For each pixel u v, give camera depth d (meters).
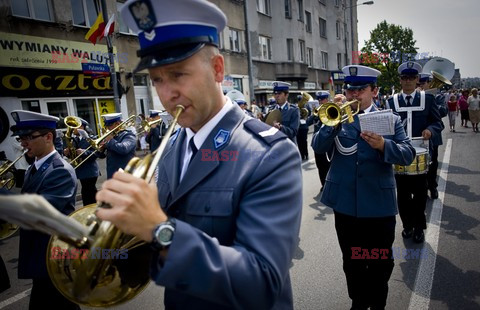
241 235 0.91
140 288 1.14
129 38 11.91
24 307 2.99
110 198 0.73
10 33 8.98
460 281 2.85
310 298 2.81
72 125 5.50
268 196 0.95
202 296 0.80
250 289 0.81
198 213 1.03
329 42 28.27
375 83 2.67
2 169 3.51
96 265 0.86
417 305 2.58
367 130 2.40
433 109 3.87
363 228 2.50
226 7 16.27
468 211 4.42
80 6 10.64
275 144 1.04
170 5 0.92
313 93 24.80
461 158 7.84
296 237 0.96
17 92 9.18
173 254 0.77
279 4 19.98
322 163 5.84
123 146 4.98
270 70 19.98
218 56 1.06
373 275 2.44
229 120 1.13
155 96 12.97
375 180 2.42
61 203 2.16
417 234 3.66
